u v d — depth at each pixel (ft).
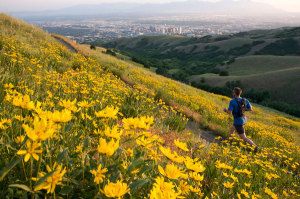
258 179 10.16
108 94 15.93
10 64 16.97
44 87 14.34
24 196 3.59
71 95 14.03
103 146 3.73
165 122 17.35
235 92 20.39
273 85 229.25
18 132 5.88
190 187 5.55
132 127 5.11
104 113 5.78
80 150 5.46
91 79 18.88
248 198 7.18
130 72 48.47
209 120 29.25
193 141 13.50
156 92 30.55
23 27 55.06
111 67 43.83
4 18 54.24
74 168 5.00
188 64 430.61
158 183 3.68
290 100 206.90
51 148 5.25
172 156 4.54
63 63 30.40
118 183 3.28
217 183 8.11
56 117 4.33
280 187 11.66
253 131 28.86
